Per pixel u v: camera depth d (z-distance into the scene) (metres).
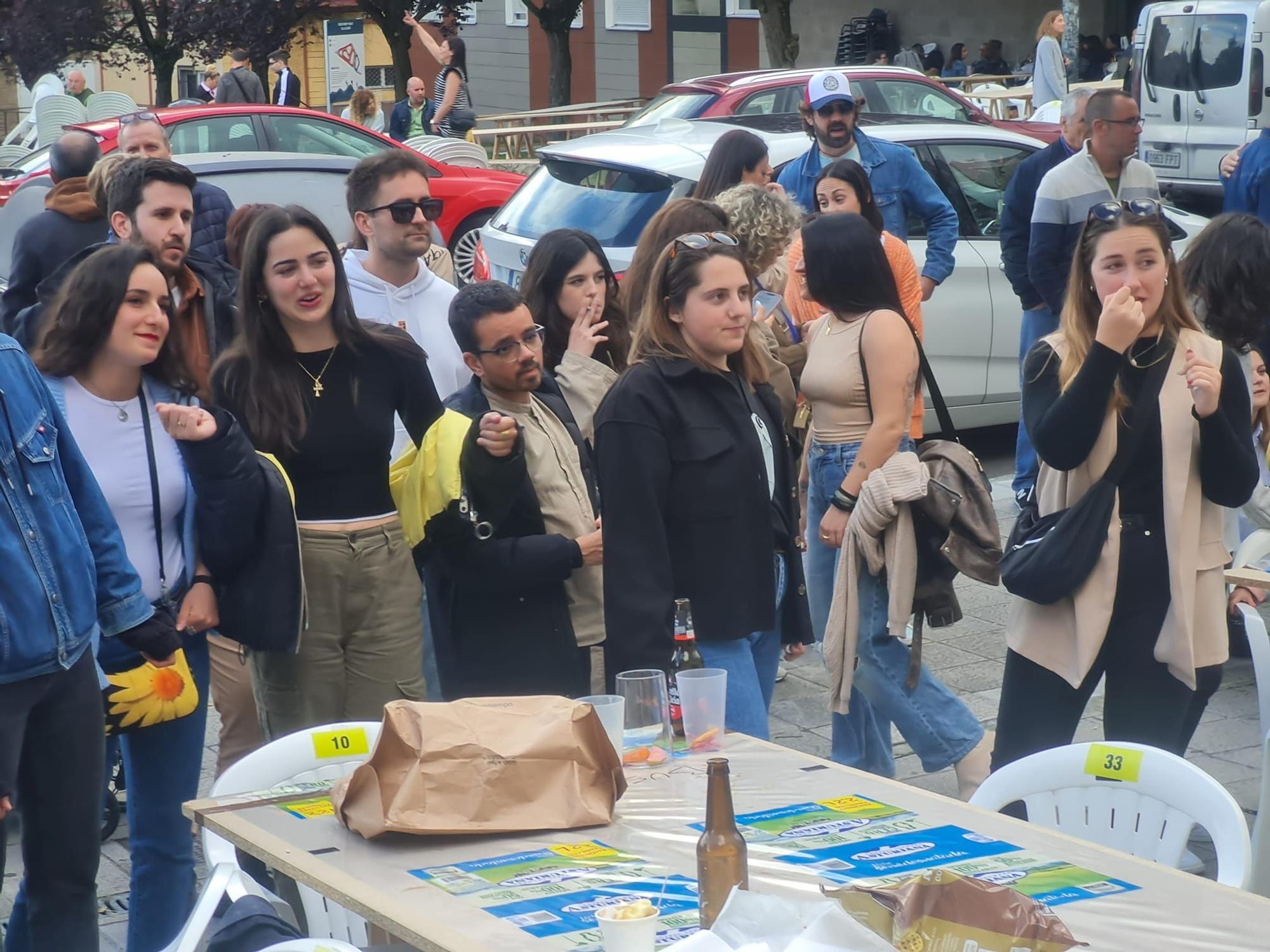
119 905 4.53
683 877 2.63
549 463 4.27
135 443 3.93
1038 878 2.60
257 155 12.20
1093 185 7.37
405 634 4.26
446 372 5.26
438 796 2.83
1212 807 3.11
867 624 4.68
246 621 3.95
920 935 2.24
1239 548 5.11
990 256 9.02
